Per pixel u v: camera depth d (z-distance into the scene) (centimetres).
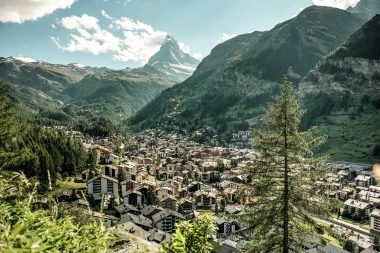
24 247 370
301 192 1823
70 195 8494
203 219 1205
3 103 3216
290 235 1867
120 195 10969
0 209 602
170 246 655
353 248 7412
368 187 14425
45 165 9162
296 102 1797
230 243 5750
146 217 8662
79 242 558
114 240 592
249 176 1945
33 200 740
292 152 1808
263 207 1877
